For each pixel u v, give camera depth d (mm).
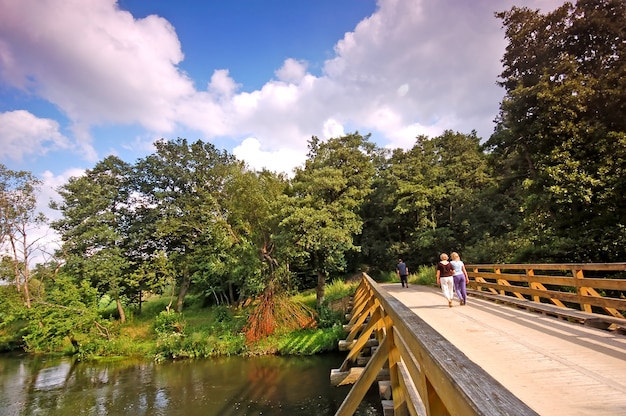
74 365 20656
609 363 4543
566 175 13219
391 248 32281
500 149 18203
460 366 1389
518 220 26094
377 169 40094
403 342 3117
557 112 14344
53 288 27375
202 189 31141
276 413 11867
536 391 3727
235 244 23328
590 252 13867
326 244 22406
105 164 32750
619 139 12562
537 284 9648
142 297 35375
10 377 18578
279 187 24172
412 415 3410
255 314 21078
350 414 4551
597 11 14828
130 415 12602
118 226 32219
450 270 10273
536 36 16609
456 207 31438
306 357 18578
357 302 15461
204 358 19906
